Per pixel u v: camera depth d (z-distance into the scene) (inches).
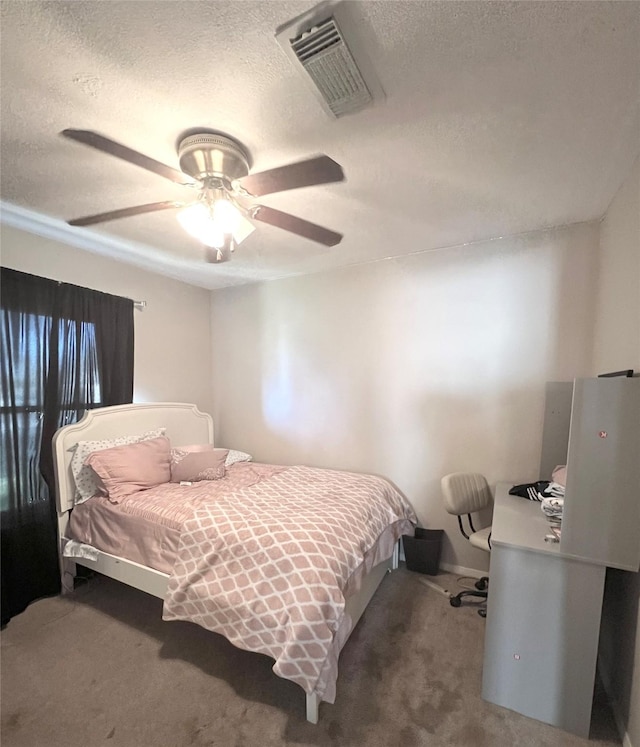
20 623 84.5
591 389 58.2
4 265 90.8
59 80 45.4
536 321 97.4
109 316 109.0
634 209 63.8
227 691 66.7
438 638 80.4
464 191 74.5
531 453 99.4
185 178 55.7
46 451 93.7
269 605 62.5
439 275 108.7
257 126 54.1
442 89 46.7
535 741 58.3
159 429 118.7
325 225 91.0
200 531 74.3
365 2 35.7
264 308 140.8
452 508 94.8
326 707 63.6
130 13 37.0
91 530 90.0
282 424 138.3
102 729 59.7
